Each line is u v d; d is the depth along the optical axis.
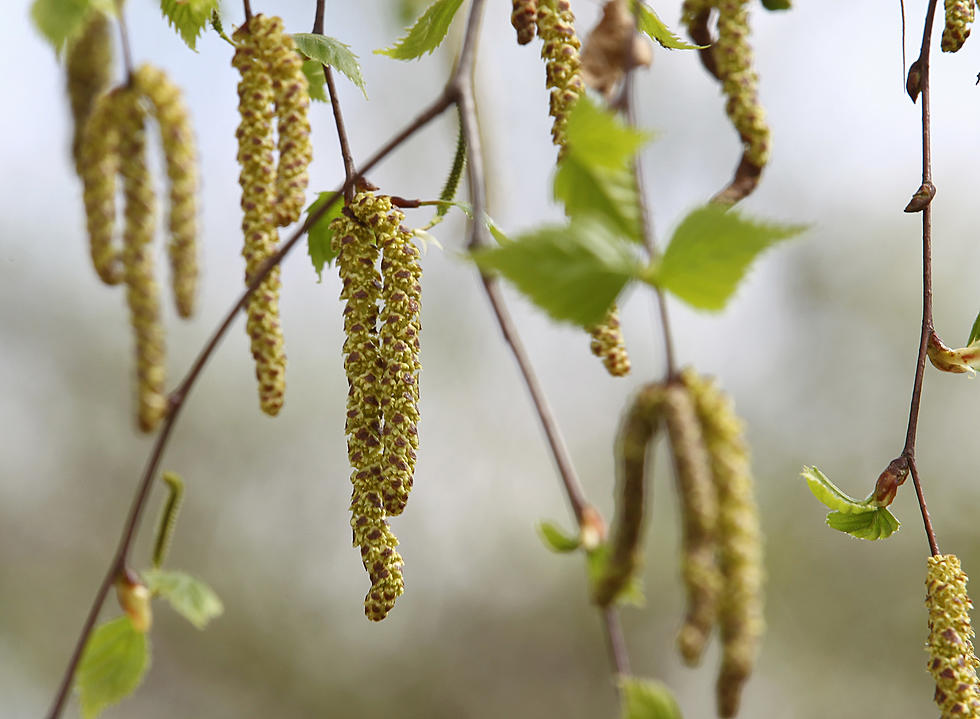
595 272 1.10
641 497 1.06
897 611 9.96
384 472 1.83
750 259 1.10
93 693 1.87
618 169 1.15
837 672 10.02
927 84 2.35
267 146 1.96
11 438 9.90
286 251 1.61
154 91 1.54
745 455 1.07
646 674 10.53
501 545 10.96
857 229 10.77
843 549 10.29
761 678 10.20
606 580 1.07
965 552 9.89
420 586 10.74
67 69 1.88
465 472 10.99
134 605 1.74
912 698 9.74
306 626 10.32
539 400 1.25
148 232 1.54
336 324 10.73
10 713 9.16
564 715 10.61
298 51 2.25
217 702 9.96
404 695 10.44
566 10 1.83
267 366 1.92
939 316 10.44
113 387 10.25
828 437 10.58
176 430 10.25
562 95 1.80
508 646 10.77
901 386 10.39
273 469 10.48
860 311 10.62
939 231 10.55
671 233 1.11
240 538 10.31
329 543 10.49
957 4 2.27
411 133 1.53
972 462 10.03
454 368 11.01
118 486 10.16
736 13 1.62
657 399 1.06
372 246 1.92
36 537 9.79
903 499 10.16
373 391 1.87
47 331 10.16
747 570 1.04
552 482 11.13
